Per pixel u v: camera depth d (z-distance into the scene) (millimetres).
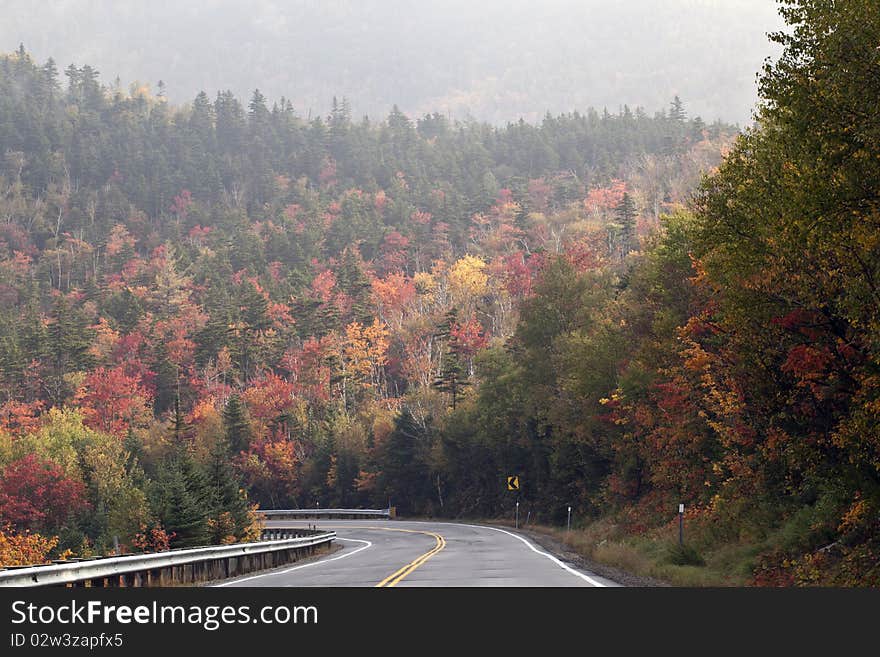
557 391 119438
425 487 170250
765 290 41562
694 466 68688
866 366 36594
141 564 37750
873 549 35000
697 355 56156
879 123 30750
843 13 30922
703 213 43469
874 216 31656
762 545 44438
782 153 39250
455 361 180000
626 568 44094
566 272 127438
